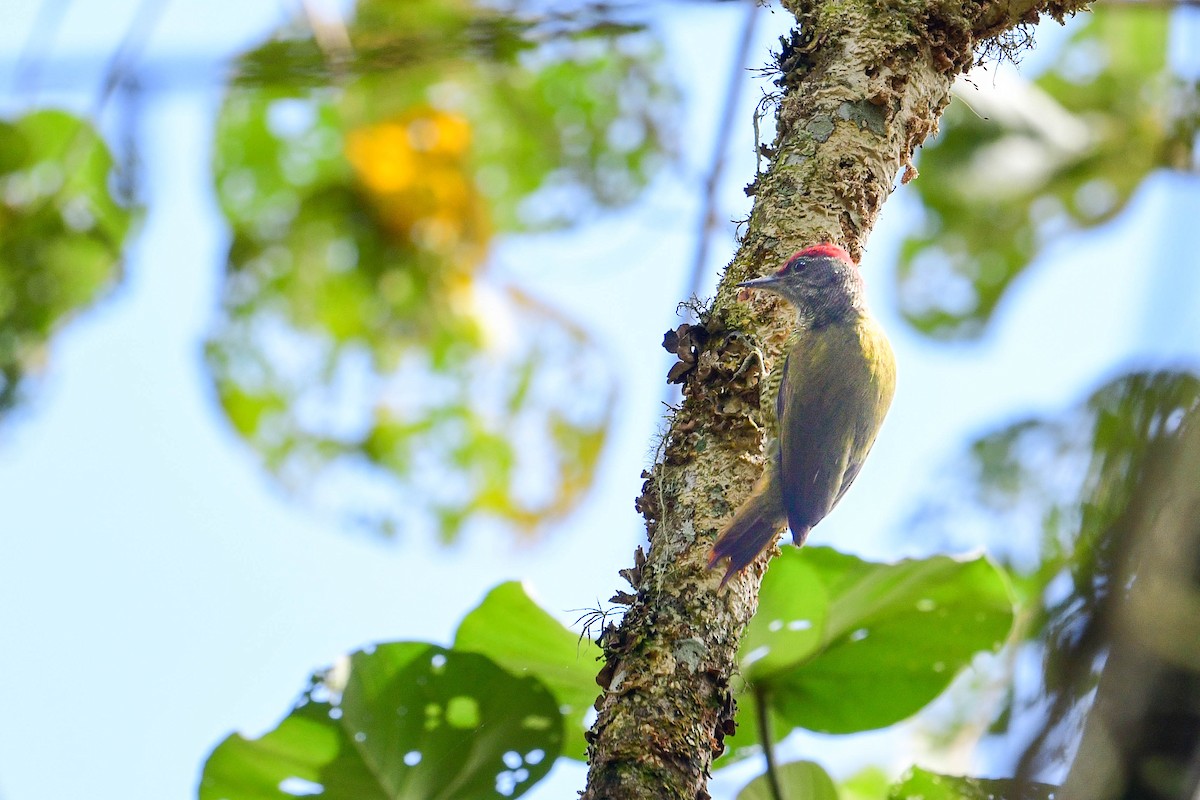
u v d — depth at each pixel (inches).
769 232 332.2
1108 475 169.6
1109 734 138.3
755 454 309.4
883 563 359.6
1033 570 371.6
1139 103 727.7
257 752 344.2
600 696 278.2
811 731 360.5
